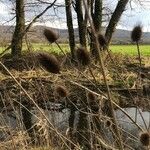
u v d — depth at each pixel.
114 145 5.15
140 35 3.49
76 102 15.28
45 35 3.57
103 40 3.68
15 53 22.16
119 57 24.89
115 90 17.02
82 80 16.14
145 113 15.03
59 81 15.84
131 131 11.09
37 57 3.20
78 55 3.21
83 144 8.13
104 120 5.44
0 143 8.09
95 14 23.31
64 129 9.70
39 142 9.23
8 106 14.05
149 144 3.41
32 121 12.98
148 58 28.38
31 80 16.73
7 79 17.41
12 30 22.70
